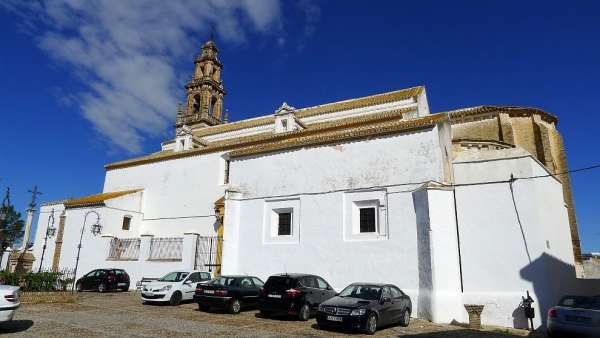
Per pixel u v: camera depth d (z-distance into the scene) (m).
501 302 12.98
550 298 12.73
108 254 24.45
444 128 15.98
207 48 49.50
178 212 27.42
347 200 16.48
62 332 10.13
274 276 13.48
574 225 25.72
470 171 14.73
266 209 18.45
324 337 10.24
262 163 19.17
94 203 26.58
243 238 18.62
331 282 15.80
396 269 14.63
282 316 13.64
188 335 10.05
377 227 15.73
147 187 29.58
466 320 13.26
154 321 12.13
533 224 13.28
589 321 9.92
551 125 28.66
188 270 18.38
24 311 13.52
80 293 20.00
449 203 14.38
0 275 15.96
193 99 47.94
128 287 21.72
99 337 9.62
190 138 31.31
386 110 27.97
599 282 16.72
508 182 13.97
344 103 31.20
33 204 30.30
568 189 27.05
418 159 15.35
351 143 17.03
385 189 15.72
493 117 26.77
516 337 11.16
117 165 31.61
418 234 14.45
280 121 28.12
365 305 10.99
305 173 17.78
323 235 16.56
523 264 13.12
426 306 13.48
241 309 14.93
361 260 15.43
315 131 24.19
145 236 23.03
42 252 28.77
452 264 13.76
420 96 27.52
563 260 15.11
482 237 13.88
